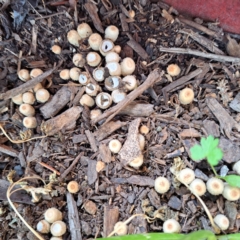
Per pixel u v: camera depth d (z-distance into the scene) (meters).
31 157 0.14
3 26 0.15
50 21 0.15
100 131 0.14
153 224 0.12
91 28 0.14
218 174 0.13
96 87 0.14
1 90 0.15
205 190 0.12
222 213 0.12
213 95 0.14
